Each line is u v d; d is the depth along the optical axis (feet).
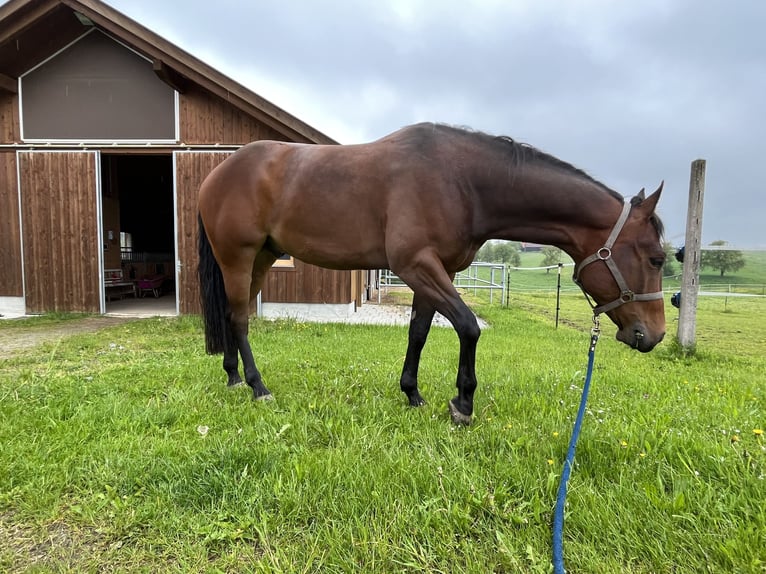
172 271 42.29
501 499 4.93
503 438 6.46
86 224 23.41
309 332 18.26
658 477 5.13
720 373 12.25
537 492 4.99
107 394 8.77
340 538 4.30
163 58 20.56
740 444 6.16
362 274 33.91
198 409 7.99
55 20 21.31
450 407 7.45
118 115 22.79
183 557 4.21
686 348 15.39
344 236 7.84
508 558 4.04
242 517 4.67
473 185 7.16
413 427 7.09
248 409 8.02
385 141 7.86
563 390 9.36
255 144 9.08
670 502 4.70
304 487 5.14
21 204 23.44
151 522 4.67
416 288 7.25
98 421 7.31
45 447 6.18
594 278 6.84
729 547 4.03
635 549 4.15
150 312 25.21
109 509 4.92
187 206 23.08
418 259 7.08
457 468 5.52
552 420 7.30
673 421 7.34
